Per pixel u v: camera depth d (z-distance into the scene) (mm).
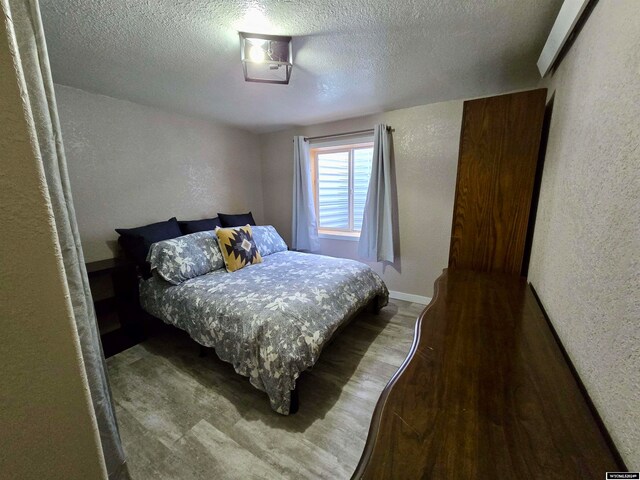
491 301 1424
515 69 1955
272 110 2889
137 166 2656
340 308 2000
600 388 669
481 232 1921
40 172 380
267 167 4082
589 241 816
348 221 3709
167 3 1212
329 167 3744
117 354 2195
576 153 1021
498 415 676
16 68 354
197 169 3217
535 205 1796
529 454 573
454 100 2654
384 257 3186
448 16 1337
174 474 1245
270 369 1542
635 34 616
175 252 2311
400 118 2959
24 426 378
